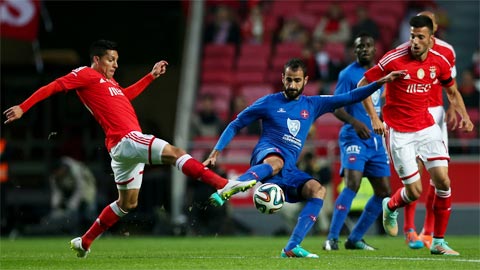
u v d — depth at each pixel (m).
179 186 64.25
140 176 31.98
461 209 61.44
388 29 83.12
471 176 61.34
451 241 49.38
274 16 86.50
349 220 60.78
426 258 32.22
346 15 85.88
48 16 80.25
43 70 85.69
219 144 32.09
